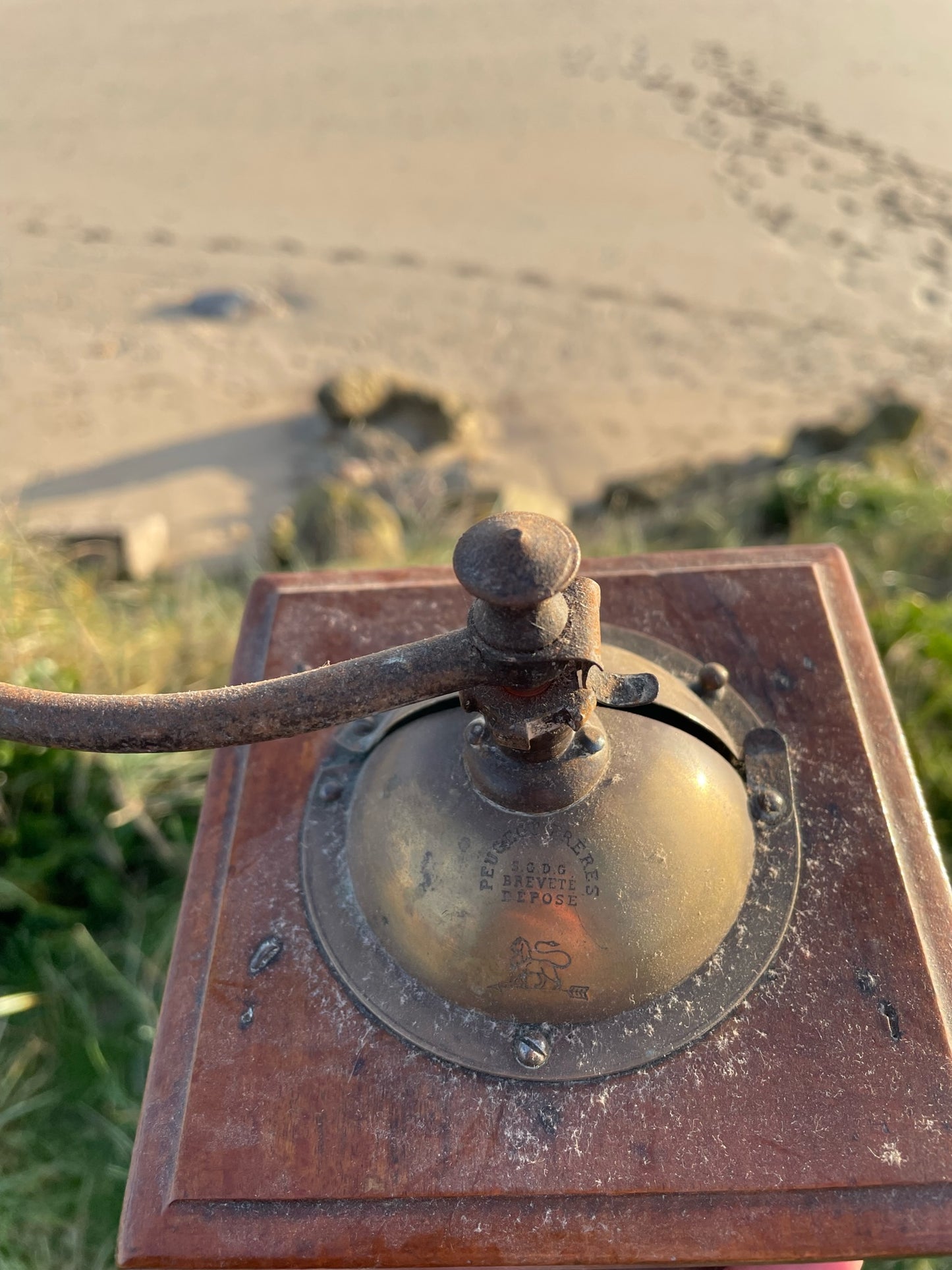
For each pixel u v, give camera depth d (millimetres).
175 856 323
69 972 306
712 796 187
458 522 601
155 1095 183
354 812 202
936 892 195
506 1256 166
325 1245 168
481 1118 175
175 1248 168
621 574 241
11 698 152
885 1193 167
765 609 232
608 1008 178
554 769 173
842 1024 180
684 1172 169
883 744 214
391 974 187
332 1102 178
